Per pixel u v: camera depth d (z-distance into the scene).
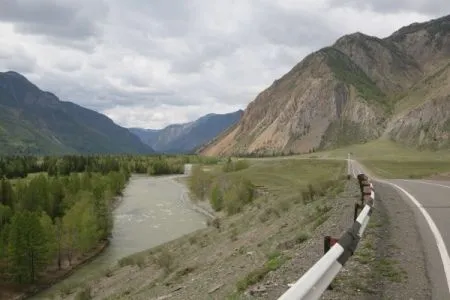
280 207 32.16
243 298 8.28
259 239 22.84
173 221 72.94
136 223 72.12
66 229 54.72
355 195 21.86
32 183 80.19
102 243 59.62
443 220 13.94
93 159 182.62
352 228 6.91
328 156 192.12
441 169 76.44
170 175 177.50
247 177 94.81
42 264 48.72
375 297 7.19
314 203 24.47
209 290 13.91
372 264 9.10
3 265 50.81
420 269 8.69
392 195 21.09
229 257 20.42
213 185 92.00
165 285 21.27
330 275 5.36
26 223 47.56
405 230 12.42
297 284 4.22
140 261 33.56
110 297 26.06
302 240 14.43
